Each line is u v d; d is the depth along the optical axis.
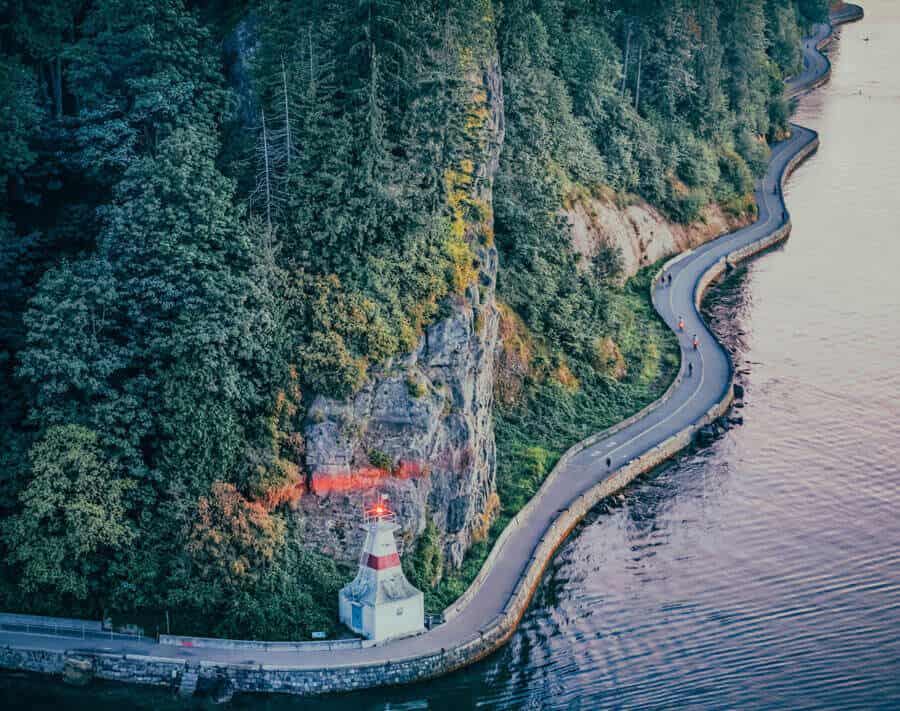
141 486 148.00
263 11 168.50
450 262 161.25
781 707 141.88
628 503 178.88
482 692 143.25
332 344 151.12
